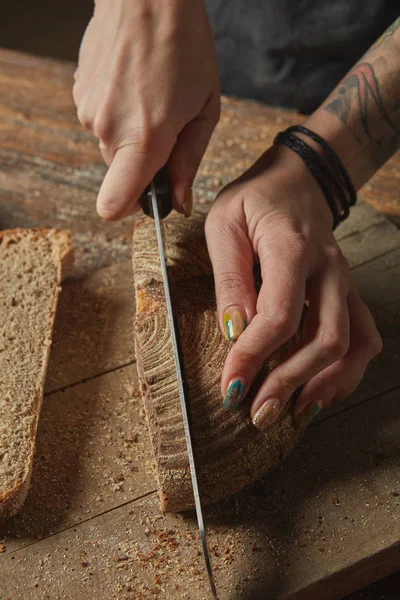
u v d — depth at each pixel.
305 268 0.47
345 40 0.71
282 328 0.45
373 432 0.50
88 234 0.65
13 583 0.45
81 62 0.56
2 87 0.77
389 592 0.47
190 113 0.53
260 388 0.46
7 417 0.50
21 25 1.17
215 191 0.67
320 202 0.51
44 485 0.49
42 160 0.70
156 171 0.52
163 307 0.51
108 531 0.47
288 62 0.74
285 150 0.53
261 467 0.47
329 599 0.46
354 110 0.53
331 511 0.47
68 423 0.52
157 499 0.48
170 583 0.45
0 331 0.54
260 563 0.45
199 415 0.47
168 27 0.53
